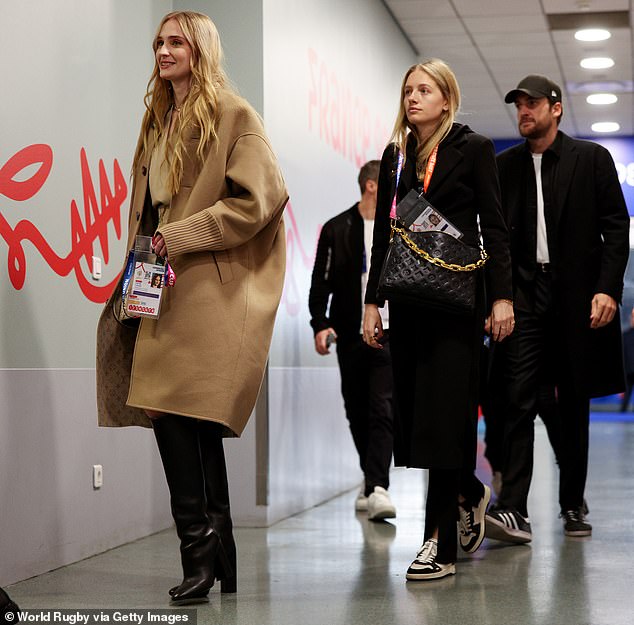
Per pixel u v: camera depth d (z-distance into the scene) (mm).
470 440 3629
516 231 4535
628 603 3197
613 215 4543
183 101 3232
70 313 4129
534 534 4684
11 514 3631
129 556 4234
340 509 5930
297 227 5941
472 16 9141
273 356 5395
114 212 4582
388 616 3018
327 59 6711
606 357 4535
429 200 3592
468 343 3545
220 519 3334
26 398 3756
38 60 3928
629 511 5430
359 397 5574
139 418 3299
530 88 4484
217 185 3143
